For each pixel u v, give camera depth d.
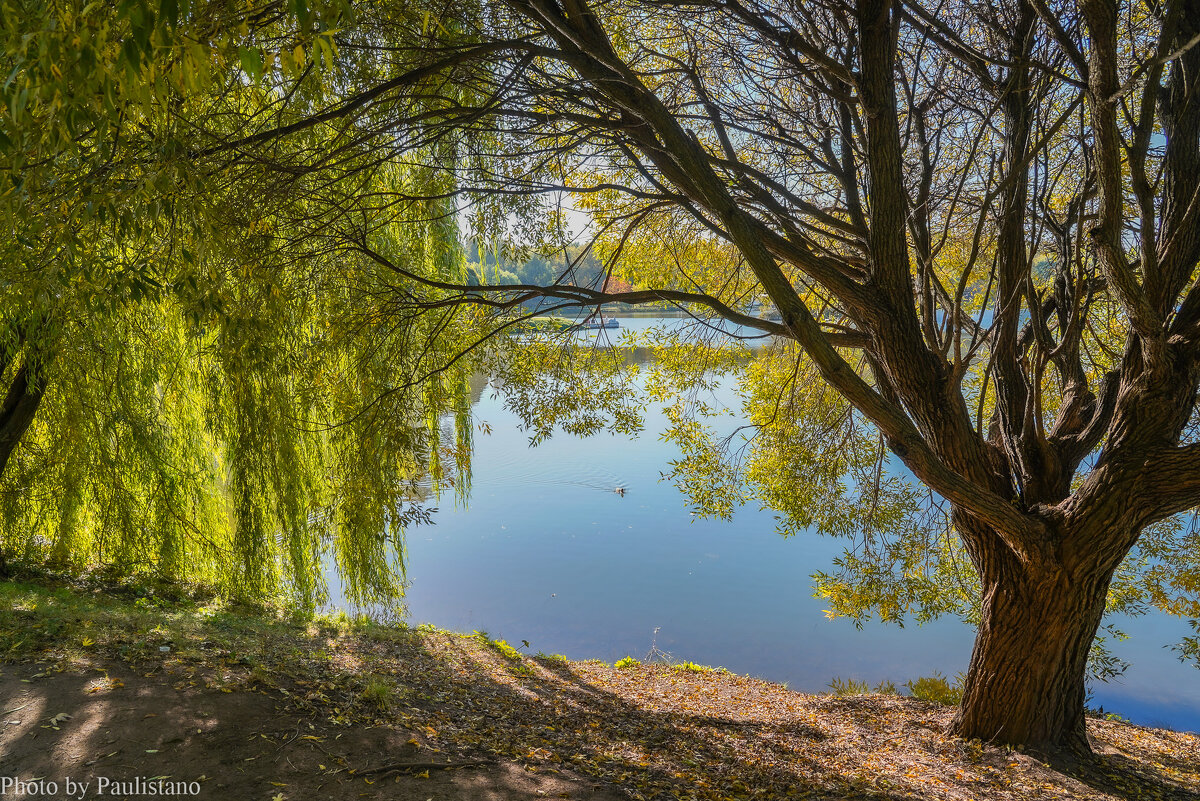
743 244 3.93
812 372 9.69
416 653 9.38
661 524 23.89
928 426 6.14
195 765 4.05
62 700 4.59
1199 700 12.18
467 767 4.66
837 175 6.77
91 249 4.00
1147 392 5.57
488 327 7.62
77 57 2.09
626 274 9.83
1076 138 6.09
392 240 8.46
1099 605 6.21
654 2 5.68
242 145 4.38
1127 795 5.82
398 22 5.25
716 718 8.02
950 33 4.82
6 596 7.01
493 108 5.26
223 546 10.40
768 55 7.38
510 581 18.62
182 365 9.48
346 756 4.48
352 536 9.30
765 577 19.03
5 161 2.72
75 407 8.87
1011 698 6.59
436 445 8.03
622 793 4.71
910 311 5.90
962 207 8.69
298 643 8.17
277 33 3.86
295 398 8.28
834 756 6.59
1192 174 5.56
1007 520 5.49
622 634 15.27
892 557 9.70
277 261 5.39
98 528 9.98
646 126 5.42
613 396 8.02
